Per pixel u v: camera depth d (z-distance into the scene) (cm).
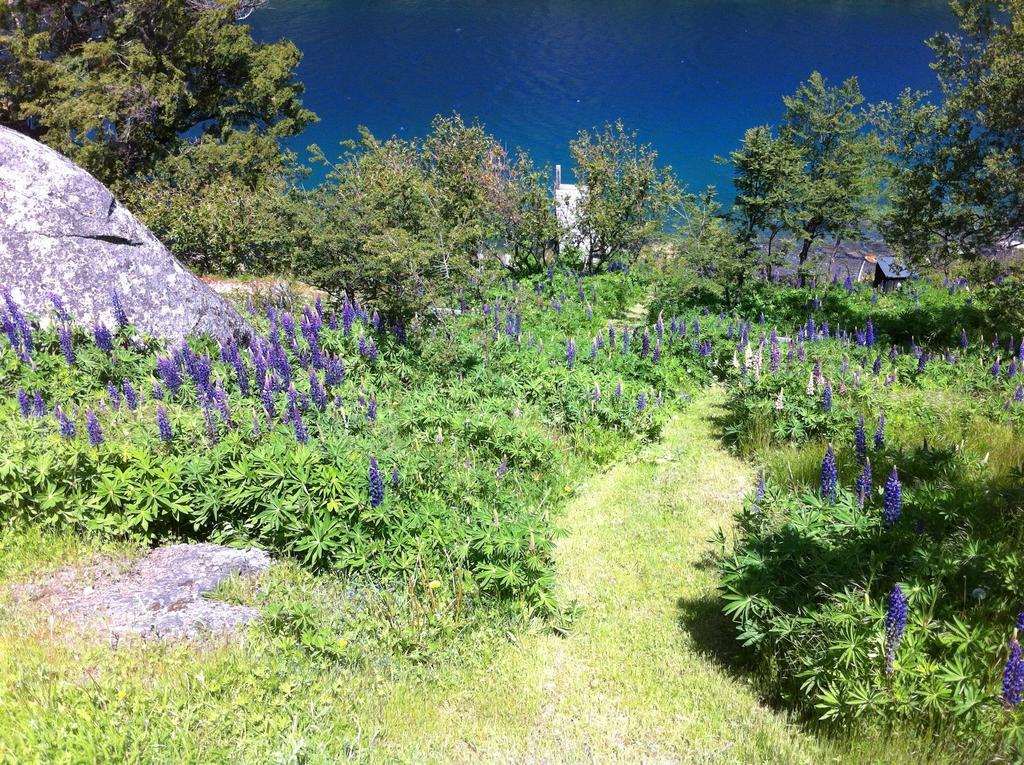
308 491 778
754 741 594
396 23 9319
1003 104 1592
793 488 1014
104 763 461
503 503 876
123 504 780
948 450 997
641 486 1088
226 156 3005
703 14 9400
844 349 1530
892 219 1962
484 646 697
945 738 536
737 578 694
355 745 536
